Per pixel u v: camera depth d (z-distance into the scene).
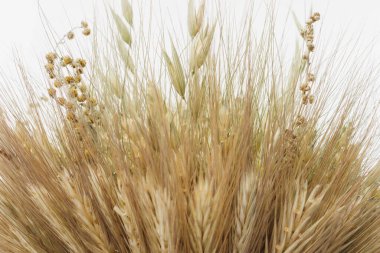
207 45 0.28
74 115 0.28
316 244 0.27
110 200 0.28
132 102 0.28
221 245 0.27
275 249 0.27
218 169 0.26
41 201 0.28
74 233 0.28
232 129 0.28
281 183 0.28
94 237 0.28
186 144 0.27
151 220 0.26
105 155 0.28
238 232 0.27
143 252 0.27
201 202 0.26
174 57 0.28
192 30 0.28
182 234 0.26
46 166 0.28
